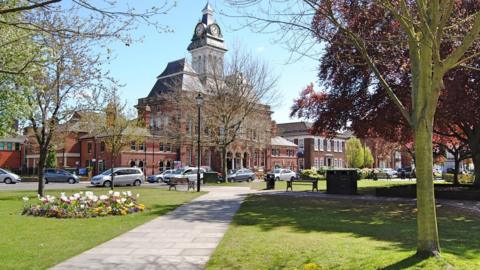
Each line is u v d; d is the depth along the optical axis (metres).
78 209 14.26
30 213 14.58
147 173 59.31
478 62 17.48
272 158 74.88
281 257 7.75
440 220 13.77
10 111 20.69
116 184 37.75
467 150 30.30
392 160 99.81
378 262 6.70
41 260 7.81
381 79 7.48
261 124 44.78
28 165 65.94
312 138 83.50
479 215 14.92
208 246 9.27
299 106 24.36
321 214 15.13
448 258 6.56
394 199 20.86
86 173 56.69
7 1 10.37
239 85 42.16
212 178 42.00
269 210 16.41
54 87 21.72
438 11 6.81
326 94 23.67
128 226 12.12
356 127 21.70
